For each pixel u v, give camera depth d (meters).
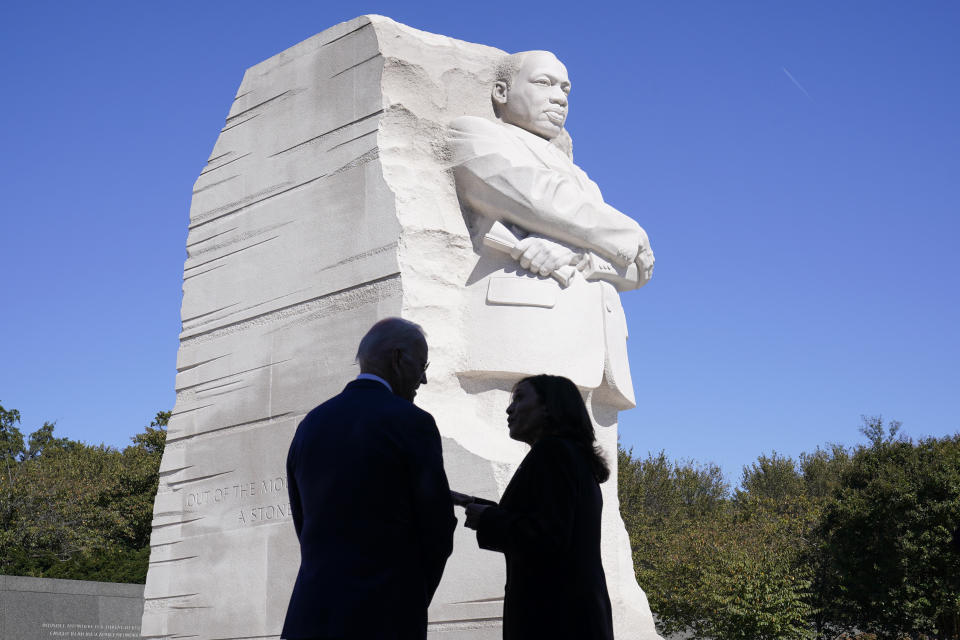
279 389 6.25
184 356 6.96
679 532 28.41
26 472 31.20
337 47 6.57
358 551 2.95
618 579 6.19
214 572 6.27
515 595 3.33
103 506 32.53
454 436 5.59
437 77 6.41
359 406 3.17
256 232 6.75
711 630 23.67
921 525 24.30
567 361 5.93
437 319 5.88
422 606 2.99
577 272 6.17
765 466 44.56
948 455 25.89
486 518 3.36
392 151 6.14
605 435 6.45
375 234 5.96
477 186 6.11
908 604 23.72
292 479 3.35
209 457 6.56
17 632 17.41
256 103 7.04
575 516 3.34
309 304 6.24
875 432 30.84
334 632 2.84
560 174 6.29
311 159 6.53
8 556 27.52
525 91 6.58
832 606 26.23
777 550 26.72
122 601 19.09
